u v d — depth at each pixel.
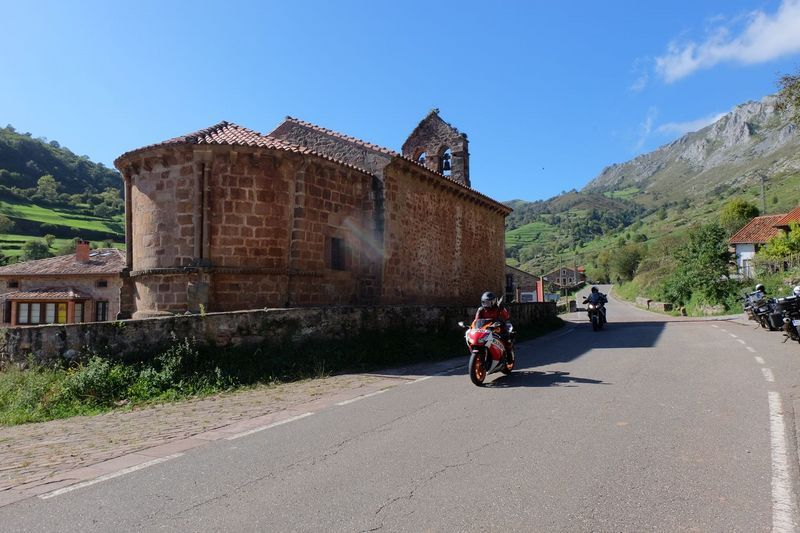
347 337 11.96
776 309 15.21
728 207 69.81
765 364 9.39
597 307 18.89
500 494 3.85
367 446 5.18
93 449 5.70
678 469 4.26
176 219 13.44
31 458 5.46
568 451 4.78
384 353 11.90
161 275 13.48
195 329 10.09
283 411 7.17
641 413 6.11
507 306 17.77
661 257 67.69
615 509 3.54
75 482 4.50
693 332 16.45
